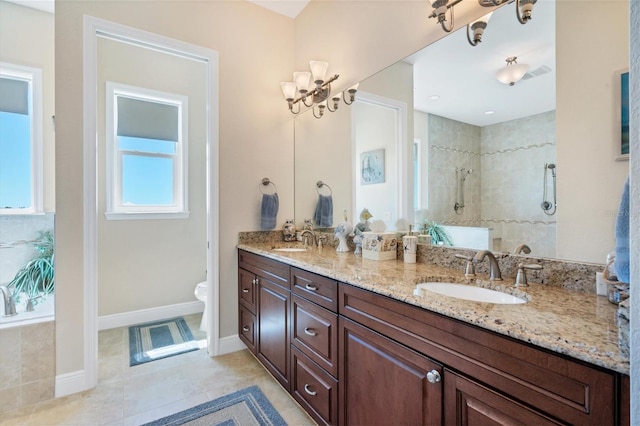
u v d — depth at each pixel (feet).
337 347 4.61
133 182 10.08
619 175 3.43
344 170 7.43
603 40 3.53
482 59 4.70
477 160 4.79
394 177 6.16
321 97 8.07
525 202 4.24
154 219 10.26
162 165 10.57
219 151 7.93
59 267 6.18
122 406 5.88
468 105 4.88
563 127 3.87
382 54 6.40
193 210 10.94
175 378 6.85
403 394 3.53
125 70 9.66
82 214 6.37
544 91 4.04
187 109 10.72
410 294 3.52
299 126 9.01
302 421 5.48
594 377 2.11
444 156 5.24
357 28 7.00
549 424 2.33
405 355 3.51
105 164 9.43
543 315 2.84
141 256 10.06
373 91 6.61
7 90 8.37
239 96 8.24
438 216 5.30
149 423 5.41
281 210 8.94
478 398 2.79
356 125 7.07
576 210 3.76
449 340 3.04
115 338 8.87
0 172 8.32
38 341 6.02
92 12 6.43
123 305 9.79
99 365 7.38
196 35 7.62
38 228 8.55
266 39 8.71
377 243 5.75
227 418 5.55
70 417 5.58
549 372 2.34
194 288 11.02
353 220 7.18
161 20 7.18
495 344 2.66
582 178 3.71
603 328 2.52
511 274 4.32
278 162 8.92
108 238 9.53
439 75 5.31
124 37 6.81
